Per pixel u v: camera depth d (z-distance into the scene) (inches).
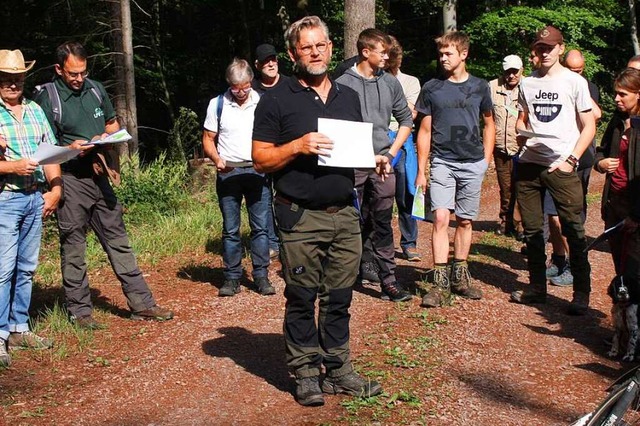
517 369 221.3
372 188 268.1
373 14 404.8
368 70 257.4
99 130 242.5
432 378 212.2
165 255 349.7
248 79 274.2
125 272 256.7
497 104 380.5
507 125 378.6
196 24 947.3
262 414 190.1
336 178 186.1
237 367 219.1
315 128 185.8
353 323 254.1
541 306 276.2
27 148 224.5
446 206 270.2
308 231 186.9
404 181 329.1
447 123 265.7
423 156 270.5
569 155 259.8
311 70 184.7
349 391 198.4
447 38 264.2
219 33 936.9
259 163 186.5
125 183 446.9
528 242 275.7
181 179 498.6
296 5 817.5
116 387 207.2
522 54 826.2
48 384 209.0
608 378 216.8
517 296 278.5
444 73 272.2
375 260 293.3
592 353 234.8
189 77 939.3
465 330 249.4
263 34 922.7
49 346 233.1
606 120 916.6
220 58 944.3
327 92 189.9
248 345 236.5
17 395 201.8
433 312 264.4
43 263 340.8
